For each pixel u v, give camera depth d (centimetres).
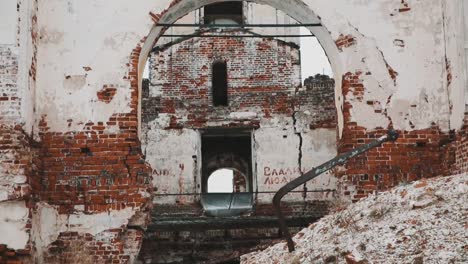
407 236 705
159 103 1817
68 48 1030
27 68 980
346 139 1034
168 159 1773
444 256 656
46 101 1013
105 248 963
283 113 1805
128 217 973
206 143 2098
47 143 1001
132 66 1030
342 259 720
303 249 787
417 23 1078
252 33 1836
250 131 1816
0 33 981
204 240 1623
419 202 759
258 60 1859
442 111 1050
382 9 1078
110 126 1009
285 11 1157
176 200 1736
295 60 1856
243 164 2156
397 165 1024
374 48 1064
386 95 1051
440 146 1038
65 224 971
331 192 1705
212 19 1942
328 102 1800
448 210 727
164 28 1105
